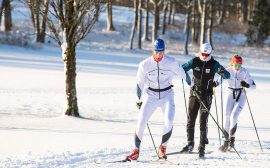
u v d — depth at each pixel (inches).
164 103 534.3
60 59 2001.7
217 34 3747.5
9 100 1028.5
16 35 2380.7
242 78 617.3
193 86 564.7
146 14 3196.4
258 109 995.3
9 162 483.2
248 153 583.5
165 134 528.4
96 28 3297.2
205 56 559.5
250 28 3543.3
